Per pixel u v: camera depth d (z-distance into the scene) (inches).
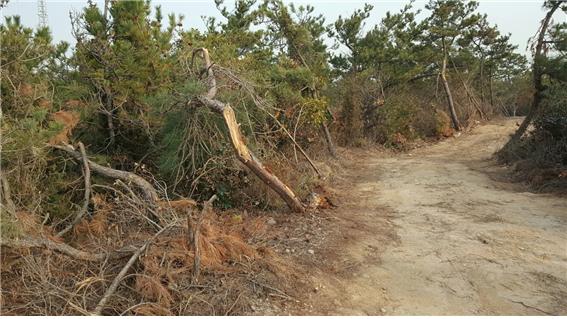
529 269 198.1
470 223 261.7
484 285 184.9
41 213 214.1
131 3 290.8
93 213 231.1
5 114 213.3
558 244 226.7
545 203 305.4
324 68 571.2
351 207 303.1
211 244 186.4
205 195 277.1
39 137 201.5
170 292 161.9
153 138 296.4
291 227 242.5
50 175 234.2
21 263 168.9
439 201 316.8
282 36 554.6
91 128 292.7
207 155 277.3
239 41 507.8
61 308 153.3
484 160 515.2
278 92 407.2
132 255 173.8
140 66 287.1
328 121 577.9
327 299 170.4
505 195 332.8
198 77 307.3
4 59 228.4
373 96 689.0
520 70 1252.5
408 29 844.0
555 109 403.5
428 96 932.0
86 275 169.8
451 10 892.0
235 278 173.0
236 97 304.3
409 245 227.9
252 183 280.4
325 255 208.7
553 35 468.8
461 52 980.6
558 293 177.8
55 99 267.7
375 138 682.2
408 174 438.3
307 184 317.7
